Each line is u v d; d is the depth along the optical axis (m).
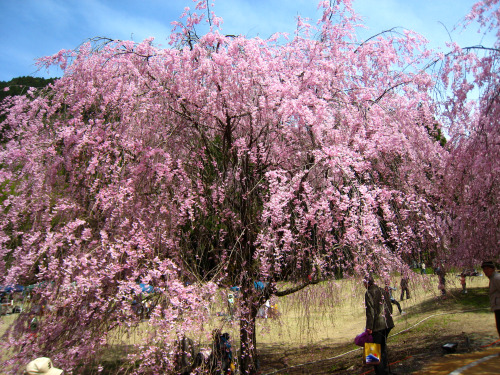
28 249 4.84
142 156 5.31
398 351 6.73
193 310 4.50
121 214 5.04
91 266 4.59
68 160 5.21
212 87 6.07
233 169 5.95
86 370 4.64
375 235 4.88
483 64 5.32
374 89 5.94
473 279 11.23
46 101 5.70
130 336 4.67
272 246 5.03
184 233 5.59
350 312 10.79
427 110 6.03
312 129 5.58
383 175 5.88
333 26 6.24
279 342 8.57
